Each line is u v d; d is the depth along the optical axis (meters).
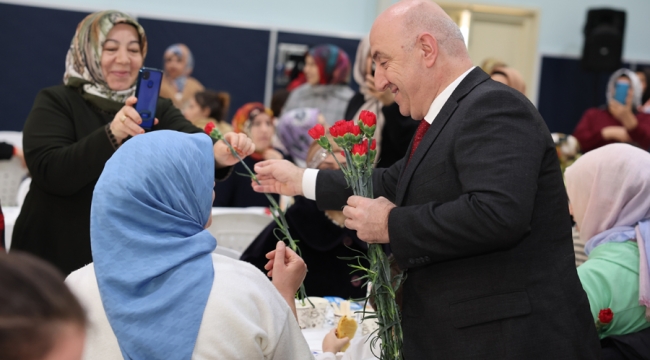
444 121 1.34
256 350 1.07
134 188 1.07
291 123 3.84
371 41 1.42
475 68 1.38
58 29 5.70
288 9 6.38
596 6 7.07
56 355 0.56
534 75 6.93
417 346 1.35
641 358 1.64
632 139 4.75
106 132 1.82
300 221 2.24
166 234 1.09
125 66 2.08
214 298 1.07
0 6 5.55
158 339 1.03
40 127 1.96
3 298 0.55
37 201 1.96
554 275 1.31
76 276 1.13
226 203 3.57
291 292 1.34
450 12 6.94
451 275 1.32
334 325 1.86
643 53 7.23
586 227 1.89
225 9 6.24
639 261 1.72
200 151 1.18
